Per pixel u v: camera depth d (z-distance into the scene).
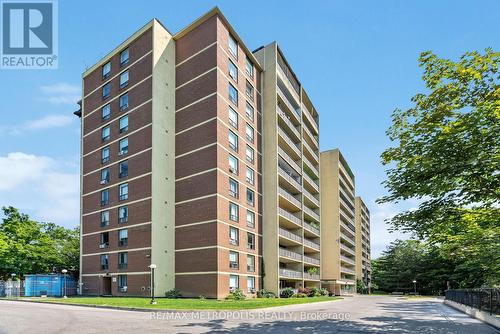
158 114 38.81
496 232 18.41
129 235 38.41
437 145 12.64
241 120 41.38
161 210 37.16
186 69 40.59
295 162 53.53
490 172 12.34
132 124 40.66
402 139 14.80
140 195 38.06
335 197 70.12
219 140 36.78
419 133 14.03
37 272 51.09
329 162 72.06
